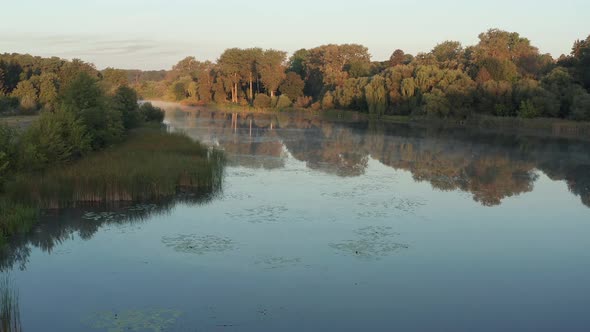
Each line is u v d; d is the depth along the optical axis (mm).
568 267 17203
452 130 64812
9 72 83375
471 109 73750
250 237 19266
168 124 66688
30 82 71062
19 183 22000
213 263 16656
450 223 21938
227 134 55781
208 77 123188
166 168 26484
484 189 29016
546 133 60406
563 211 24516
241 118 83000
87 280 15242
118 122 36375
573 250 18906
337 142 50281
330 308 13797
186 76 149000
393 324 13039
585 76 68875
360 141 51531
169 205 23406
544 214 23906
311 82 116312
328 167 35219
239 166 34594
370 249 18250
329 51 113188
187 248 17953
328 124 73625
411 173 33562
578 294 15070
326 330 12664
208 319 13031
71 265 16391
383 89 84375
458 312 13789
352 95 91875
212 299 14148
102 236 19094
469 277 16125
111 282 15125
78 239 18750
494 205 25359
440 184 30047
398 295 14688
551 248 19078
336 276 15859
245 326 12750
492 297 14750
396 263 17062
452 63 85000
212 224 20781
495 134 60094
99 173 24406
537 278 16203
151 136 38906
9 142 24719
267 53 108562
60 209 22156
